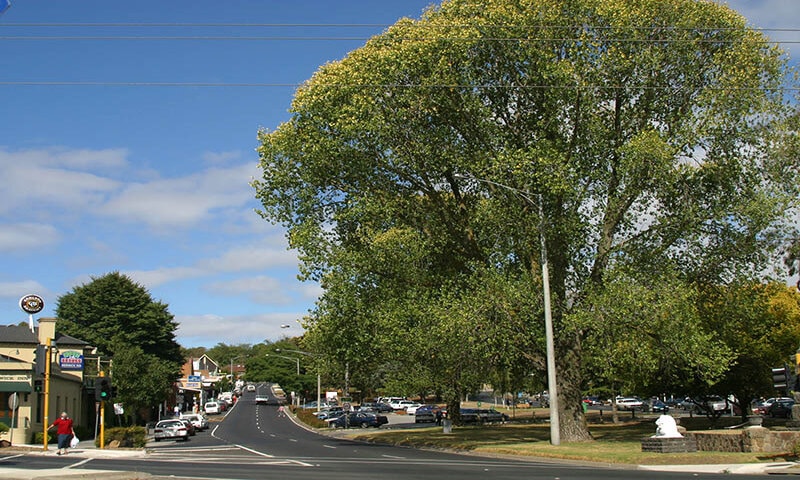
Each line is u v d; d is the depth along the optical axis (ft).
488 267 104.78
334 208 113.29
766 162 99.09
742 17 101.60
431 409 239.09
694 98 101.04
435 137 102.83
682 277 102.83
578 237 99.91
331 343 115.44
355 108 101.14
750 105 97.19
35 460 88.53
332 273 108.47
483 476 60.85
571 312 100.53
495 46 98.99
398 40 104.73
